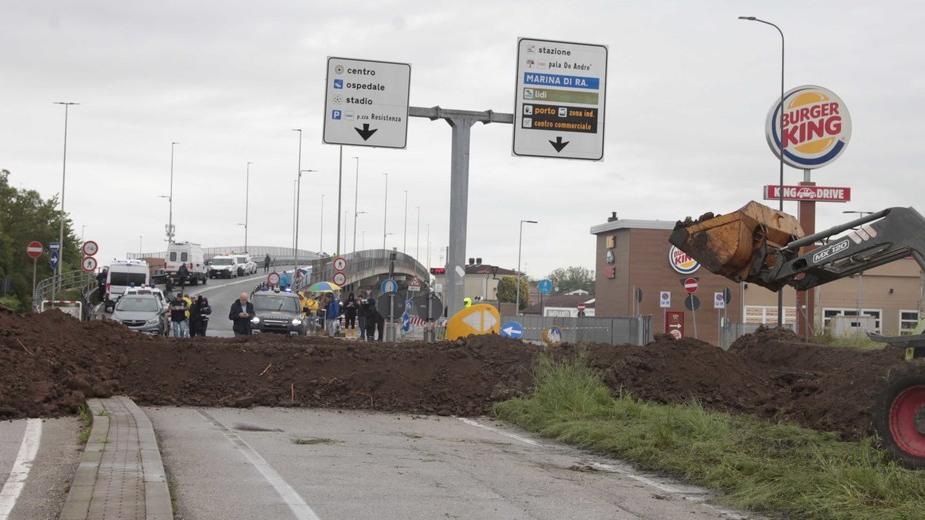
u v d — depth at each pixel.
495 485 9.51
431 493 8.88
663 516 8.44
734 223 13.04
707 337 69.75
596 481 10.12
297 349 17.64
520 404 15.48
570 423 13.63
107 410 12.98
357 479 9.41
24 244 79.69
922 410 10.38
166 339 18.50
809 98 45.28
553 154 24.41
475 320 21.36
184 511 7.65
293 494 8.48
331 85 24.12
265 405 16.12
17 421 12.50
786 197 45.78
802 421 14.09
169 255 87.31
